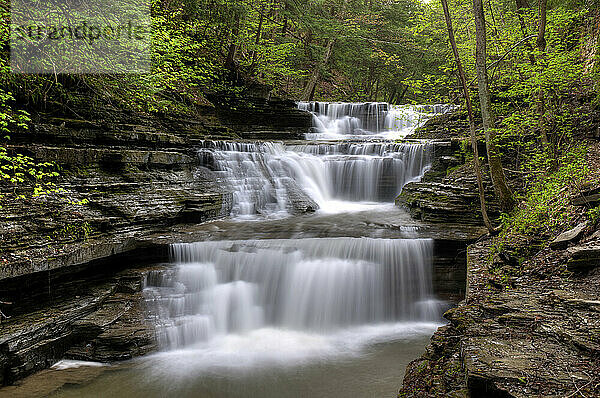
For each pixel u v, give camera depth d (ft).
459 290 30.53
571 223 24.35
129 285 27.22
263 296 29.43
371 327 29.25
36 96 32.89
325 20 80.07
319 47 84.23
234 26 62.75
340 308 29.68
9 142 28.86
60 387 20.52
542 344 14.21
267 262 29.76
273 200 43.78
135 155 35.32
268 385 20.94
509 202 31.89
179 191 37.37
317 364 23.22
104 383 21.03
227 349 25.43
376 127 73.15
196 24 55.52
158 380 21.43
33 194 26.84
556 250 22.34
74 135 32.99
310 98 88.84
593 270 19.26
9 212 24.23
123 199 32.19
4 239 22.39
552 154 34.83
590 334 14.08
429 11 55.98
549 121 36.83
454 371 14.78
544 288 19.35
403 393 15.10
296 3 74.43
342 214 41.50
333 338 27.07
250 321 28.81
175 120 48.73
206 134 52.95
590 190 24.13
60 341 22.79
